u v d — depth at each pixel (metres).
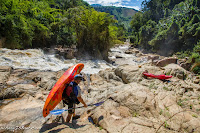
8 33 11.52
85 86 6.07
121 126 2.77
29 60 8.81
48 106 2.77
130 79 5.74
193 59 10.53
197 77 5.47
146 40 36.62
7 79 5.40
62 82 3.03
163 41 29.62
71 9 15.69
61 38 18.45
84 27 15.53
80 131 2.70
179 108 3.35
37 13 19.06
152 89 4.66
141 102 3.55
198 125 2.70
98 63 13.55
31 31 14.47
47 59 10.24
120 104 3.65
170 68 6.20
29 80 5.75
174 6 46.69
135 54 27.67
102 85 5.90
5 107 3.71
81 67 3.86
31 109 3.64
